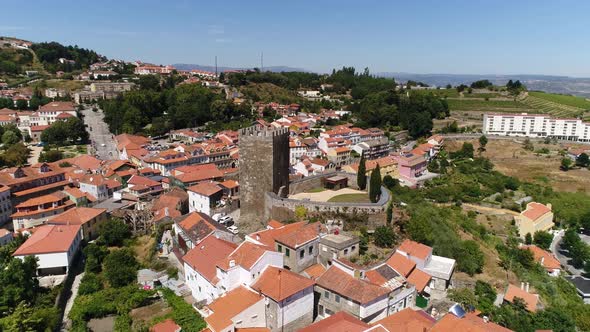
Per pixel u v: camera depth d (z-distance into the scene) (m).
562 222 142.25
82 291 69.38
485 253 89.38
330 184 103.19
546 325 62.00
